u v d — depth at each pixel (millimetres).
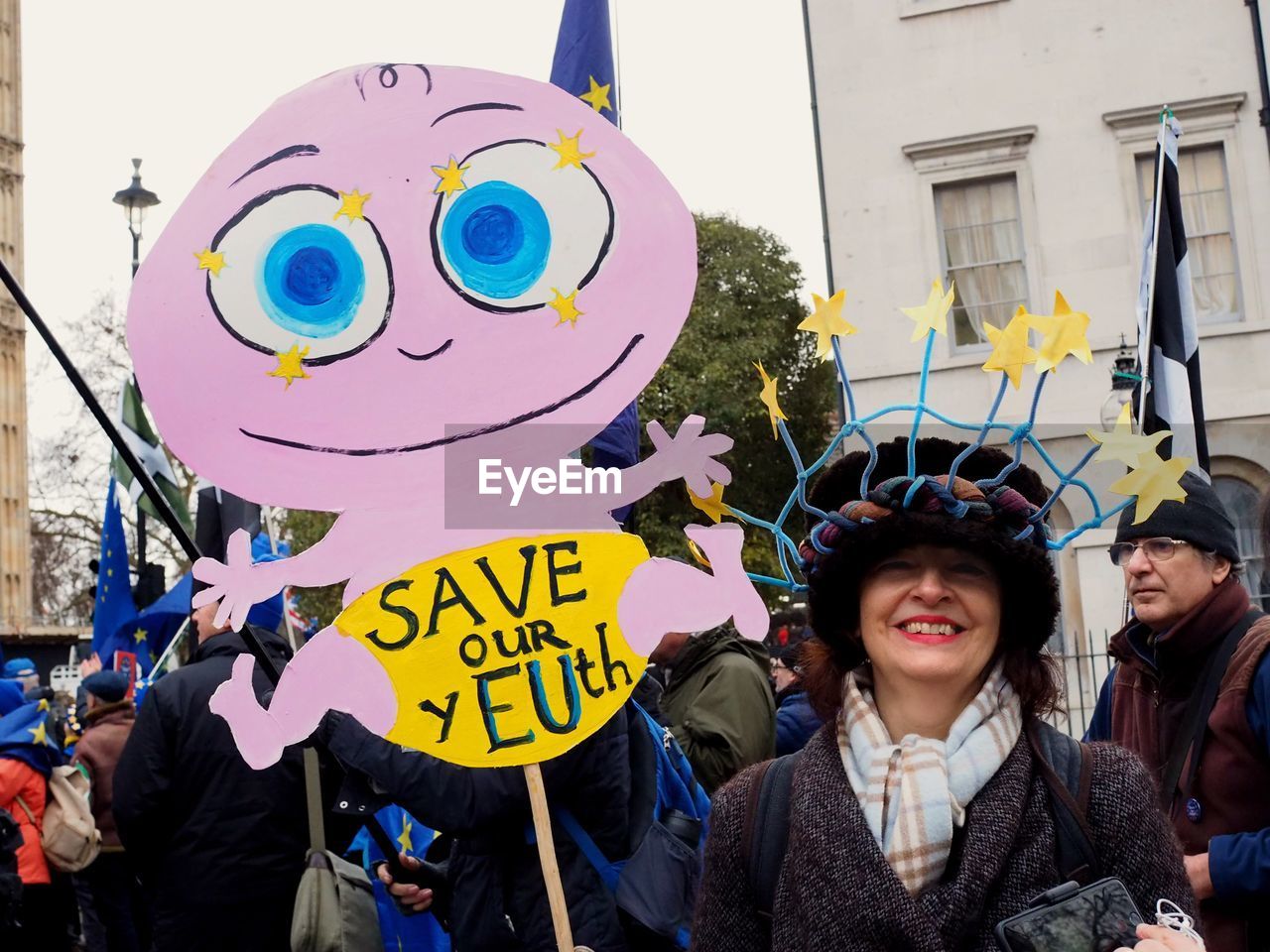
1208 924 2814
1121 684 3287
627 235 2865
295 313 2766
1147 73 15352
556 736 2691
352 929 3691
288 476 2734
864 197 15906
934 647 1944
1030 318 1833
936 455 2053
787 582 2072
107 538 9445
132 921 6910
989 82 15688
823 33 16141
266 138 2803
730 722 4500
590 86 3803
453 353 2787
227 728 4148
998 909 1795
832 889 1830
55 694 11125
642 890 3119
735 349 21969
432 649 2699
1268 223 15031
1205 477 3152
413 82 2854
